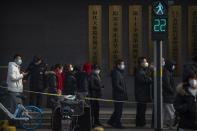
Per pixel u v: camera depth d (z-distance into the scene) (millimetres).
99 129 9383
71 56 19688
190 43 19344
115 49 19484
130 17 19438
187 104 8984
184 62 19375
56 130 12750
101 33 19531
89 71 15383
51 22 19812
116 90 15219
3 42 19766
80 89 14898
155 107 11547
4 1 19828
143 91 15242
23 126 15023
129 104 19297
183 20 19391
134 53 19453
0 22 19781
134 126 15750
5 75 19328
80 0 19656
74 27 19688
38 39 19766
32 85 17312
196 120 8992
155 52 11656
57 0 19750
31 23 19781
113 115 15391
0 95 16469
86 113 12953
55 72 15914
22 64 19656
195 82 9008
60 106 12414
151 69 15336
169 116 14852
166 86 14758
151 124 15289
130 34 19422
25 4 19781
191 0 19344
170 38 19359
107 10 19562
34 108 15164
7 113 14656
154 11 11625
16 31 19781
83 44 19688
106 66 19531
